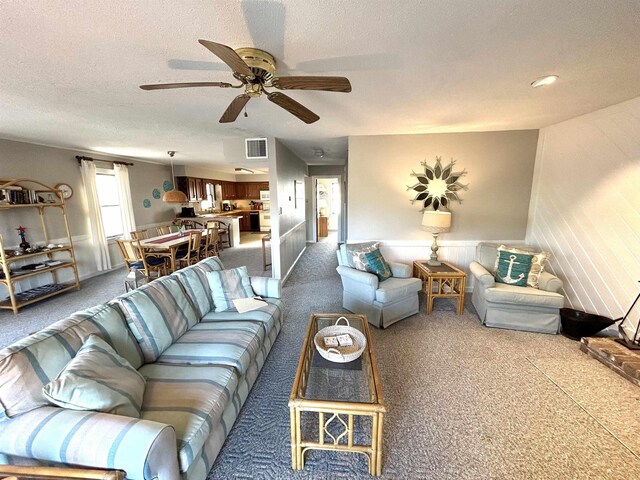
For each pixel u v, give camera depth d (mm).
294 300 3785
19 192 3668
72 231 4676
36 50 1505
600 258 2820
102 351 1407
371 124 3225
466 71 1819
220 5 1146
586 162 2922
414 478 1419
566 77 1937
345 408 1382
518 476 1425
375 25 1301
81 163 4789
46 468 956
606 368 2264
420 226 3955
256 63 1505
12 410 1123
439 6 1166
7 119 2881
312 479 1424
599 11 1210
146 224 6504
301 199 6332
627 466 1469
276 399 1965
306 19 1250
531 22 1290
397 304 3029
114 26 1289
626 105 2490
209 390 1487
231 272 2674
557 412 1828
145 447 1013
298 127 3357
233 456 1546
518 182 3736
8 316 3375
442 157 3771
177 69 1759
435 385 2090
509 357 2430
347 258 3418
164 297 2049
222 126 3277
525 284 3008
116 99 2303
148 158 6219
